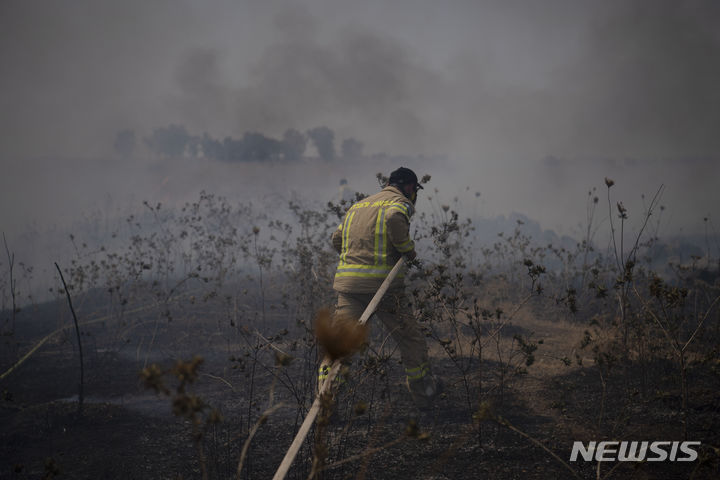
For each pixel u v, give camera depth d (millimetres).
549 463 2615
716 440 2775
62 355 4770
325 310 885
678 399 3336
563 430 3002
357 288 3260
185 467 2641
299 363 4277
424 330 3193
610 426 3033
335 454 2668
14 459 2768
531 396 3541
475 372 4062
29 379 4121
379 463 2625
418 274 3428
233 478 2512
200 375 4133
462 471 2551
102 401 3658
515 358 4395
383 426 3068
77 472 2619
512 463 2623
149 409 3494
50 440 3004
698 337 3998
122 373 4238
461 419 3174
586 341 3160
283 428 3094
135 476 2561
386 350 4277
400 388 3686
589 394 3562
